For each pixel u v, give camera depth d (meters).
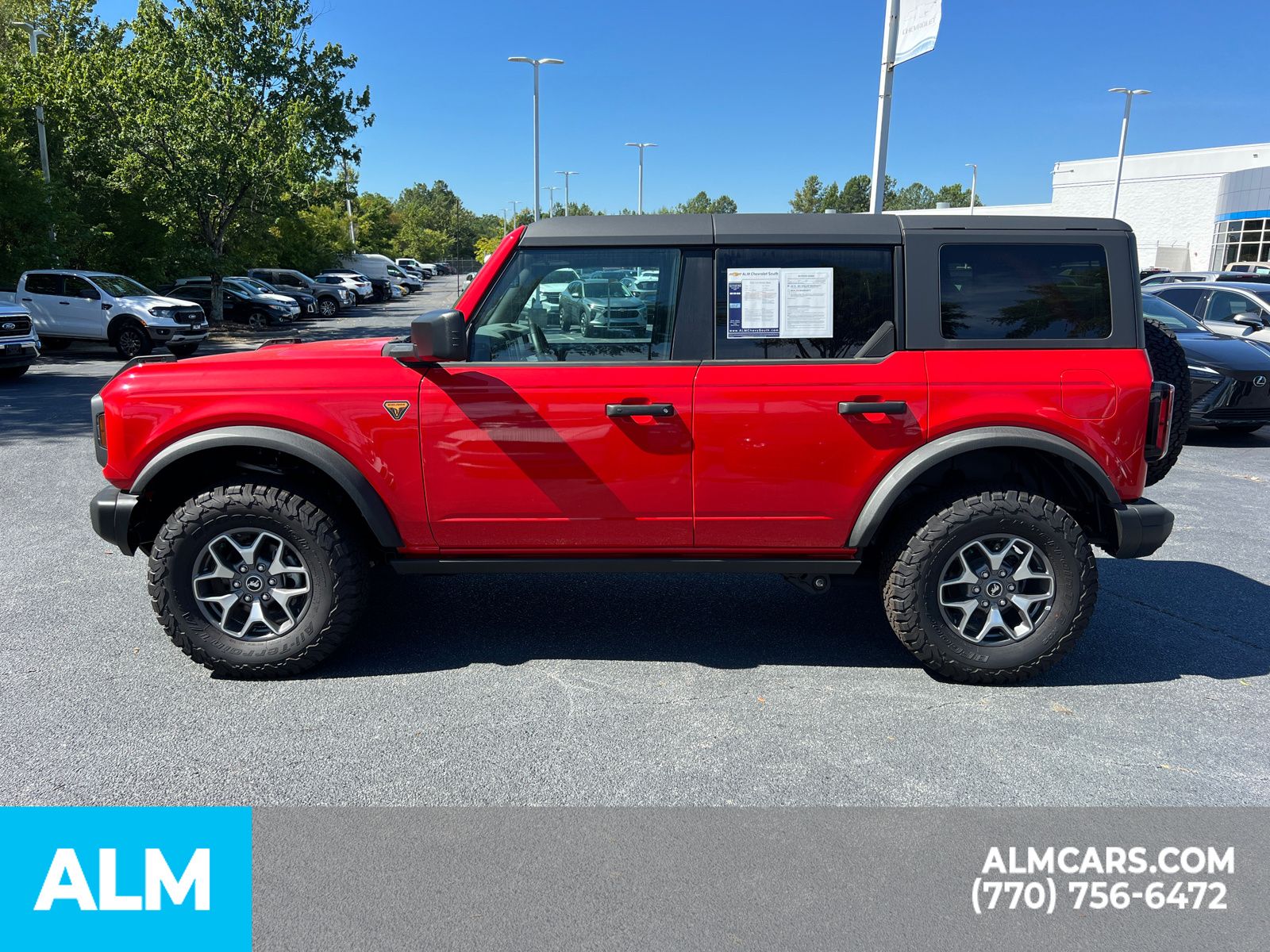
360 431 3.74
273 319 26.41
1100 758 3.34
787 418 3.71
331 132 26.53
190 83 23.70
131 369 3.89
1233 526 6.59
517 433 3.73
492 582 5.27
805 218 3.80
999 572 3.84
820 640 4.46
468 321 3.78
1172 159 49.62
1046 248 3.74
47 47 30.19
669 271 3.75
